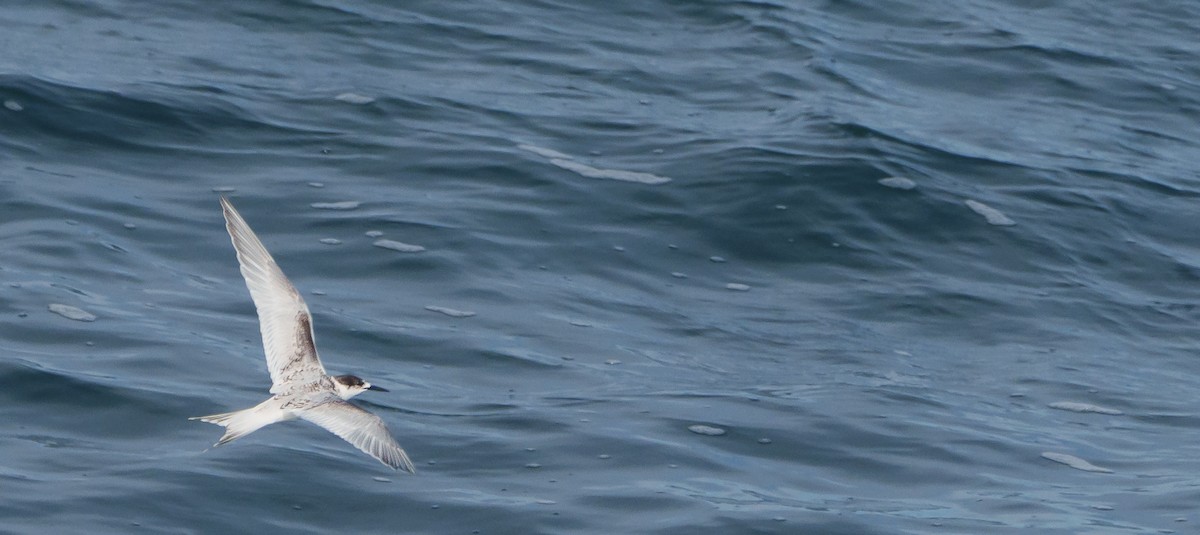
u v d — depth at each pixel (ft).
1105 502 52.16
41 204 68.18
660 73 92.22
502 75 89.81
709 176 77.25
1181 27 110.63
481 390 57.52
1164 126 93.50
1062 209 78.54
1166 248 76.69
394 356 59.47
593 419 55.36
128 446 51.06
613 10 101.65
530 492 49.96
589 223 72.38
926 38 102.32
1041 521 50.19
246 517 47.32
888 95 92.07
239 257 37.86
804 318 66.23
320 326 60.95
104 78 81.20
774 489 51.34
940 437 56.18
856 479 52.85
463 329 62.08
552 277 67.56
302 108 81.71
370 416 34.09
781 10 103.86
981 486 52.85
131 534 45.52
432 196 73.51
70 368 55.26
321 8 95.45
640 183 76.33
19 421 51.88
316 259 66.69
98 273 63.21
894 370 62.18
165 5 93.56
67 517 45.93
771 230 73.05
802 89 90.74
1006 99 94.63
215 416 34.94
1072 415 59.72
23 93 77.41
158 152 75.05
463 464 51.62
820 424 56.39
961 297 69.36
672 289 67.87
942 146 84.38
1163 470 55.16
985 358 64.39
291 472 50.16
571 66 92.07
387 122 81.15
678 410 56.65
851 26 103.40
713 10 102.78
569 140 81.00
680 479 51.34
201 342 58.65
